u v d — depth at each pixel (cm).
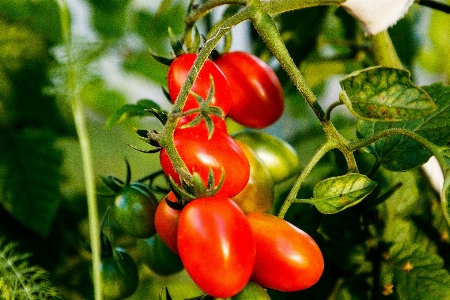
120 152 75
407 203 51
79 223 60
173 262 47
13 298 45
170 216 42
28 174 54
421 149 44
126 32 68
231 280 38
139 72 69
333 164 52
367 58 62
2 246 54
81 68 44
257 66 46
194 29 45
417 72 77
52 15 53
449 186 38
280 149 47
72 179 63
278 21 59
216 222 38
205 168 40
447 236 51
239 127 66
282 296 50
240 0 42
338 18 61
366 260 49
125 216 46
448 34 74
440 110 44
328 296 50
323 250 50
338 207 41
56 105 53
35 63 52
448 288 47
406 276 48
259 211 43
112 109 66
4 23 52
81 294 58
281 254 40
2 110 53
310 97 41
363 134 45
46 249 56
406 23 65
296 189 41
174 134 40
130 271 48
